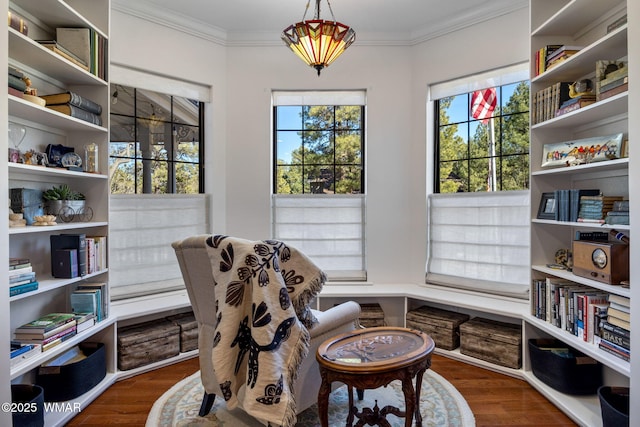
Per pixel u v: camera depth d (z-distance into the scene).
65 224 2.22
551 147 2.38
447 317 3.04
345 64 3.46
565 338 2.10
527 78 2.88
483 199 3.10
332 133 3.59
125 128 3.03
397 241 3.48
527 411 2.12
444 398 2.27
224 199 3.46
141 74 3.03
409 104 3.46
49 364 2.15
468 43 3.13
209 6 3.00
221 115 3.44
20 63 2.12
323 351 1.72
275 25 3.32
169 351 2.79
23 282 1.82
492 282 3.04
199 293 1.96
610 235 2.17
